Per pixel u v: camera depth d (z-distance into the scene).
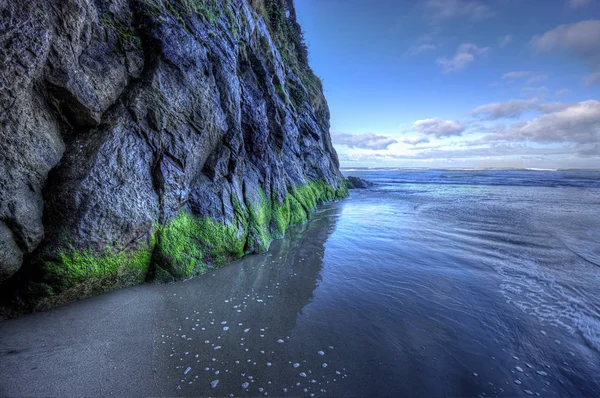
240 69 10.04
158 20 6.07
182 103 6.37
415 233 10.84
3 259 3.86
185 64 6.46
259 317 4.84
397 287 6.13
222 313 4.92
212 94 7.27
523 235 10.45
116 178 5.17
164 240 6.07
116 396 3.06
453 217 14.18
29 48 3.88
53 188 4.56
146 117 5.72
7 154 3.87
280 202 11.37
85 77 4.73
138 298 5.21
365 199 23.11
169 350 3.87
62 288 4.58
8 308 4.25
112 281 5.25
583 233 10.71
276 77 14.86
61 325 4.20
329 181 22.50
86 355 3.63
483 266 7.37
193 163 6.80
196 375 3.44
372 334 4.42
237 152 8.39
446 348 4.12
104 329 4.21
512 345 4.23
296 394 3.23
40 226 4.34
